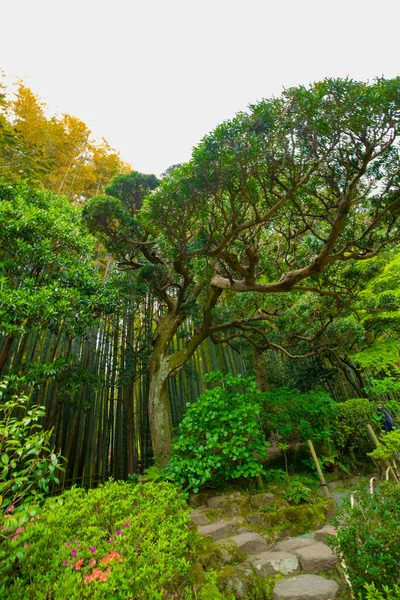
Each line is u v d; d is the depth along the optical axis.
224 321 6.11
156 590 1.16
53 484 4.00
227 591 1.85
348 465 3.99
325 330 5.40
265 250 4.81
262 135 2.52
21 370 3.48
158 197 2.82
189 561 1.64
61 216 3.99
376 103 2.20
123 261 5.16
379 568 1.43
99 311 4.27
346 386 6.81
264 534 2.58
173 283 5.62
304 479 3.56
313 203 3.68
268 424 3.92
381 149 2.48
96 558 1.26
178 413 5.96
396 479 2.99
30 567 1.14
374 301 5.21
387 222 3.43
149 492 2.03
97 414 5.02
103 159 8.62
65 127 7.54
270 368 7.27
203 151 2.51
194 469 3.17
